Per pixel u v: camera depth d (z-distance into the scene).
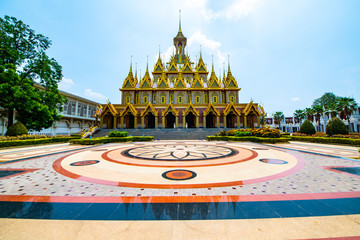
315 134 26.72
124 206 4.05
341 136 20.58
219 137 25.03
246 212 3.73
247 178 6.33
